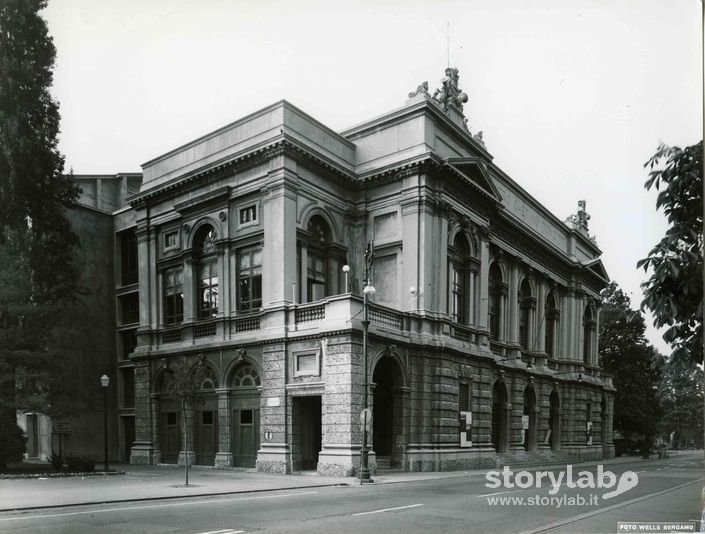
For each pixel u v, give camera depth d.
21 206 28.77
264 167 30.86
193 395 25.97
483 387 34.72
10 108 27.80
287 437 27.80
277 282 29.23
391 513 14.45
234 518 13.58
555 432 49.06
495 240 40.50
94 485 21.02
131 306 41.81
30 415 37.38
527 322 45.97
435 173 31.98
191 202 33.94
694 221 7.89
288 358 28.41
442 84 36.56
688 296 7.88
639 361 65.75
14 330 27.39
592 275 55.56
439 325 31.20
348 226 33.94
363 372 26.56
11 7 26.83
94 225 42.09
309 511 14.80
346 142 34.25
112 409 40.94
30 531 11.91
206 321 32.56
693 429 83.88
